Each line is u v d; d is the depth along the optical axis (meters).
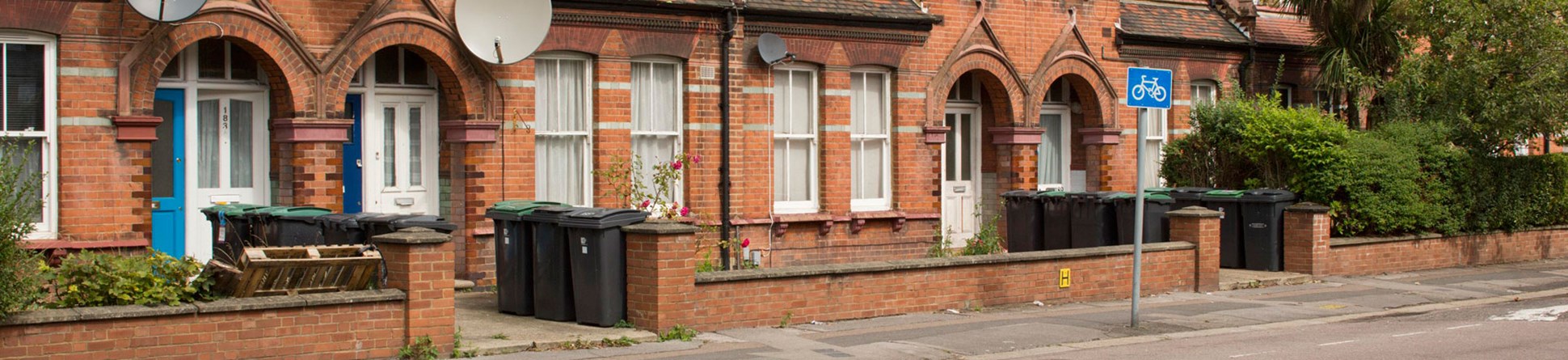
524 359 11.27
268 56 14.48
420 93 16.23
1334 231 20.14
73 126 13.40
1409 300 17.05
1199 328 14.12
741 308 13.17
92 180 13.52
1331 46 22.77
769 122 18.48
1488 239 22.16
